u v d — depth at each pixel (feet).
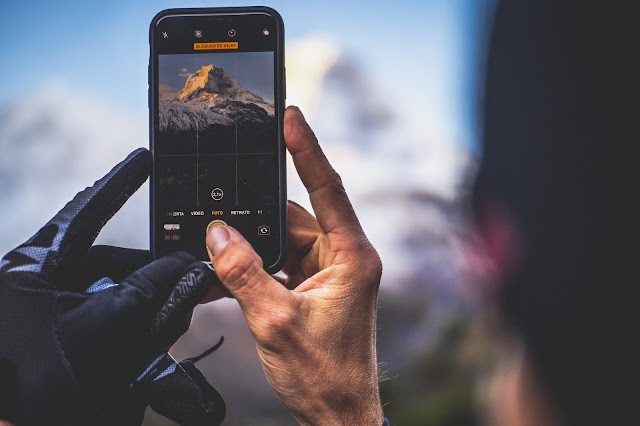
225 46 3.38
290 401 2.87
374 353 3.03
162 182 3.30
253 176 3.29
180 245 3.27
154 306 2.53
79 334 2.40
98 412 2.41
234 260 2.66
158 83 3.36
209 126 3.32
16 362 2.35
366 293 2.96
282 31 3.37
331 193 3.04
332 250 3.00
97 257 3.29
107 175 2.81
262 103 3.34
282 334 2.72
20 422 2.34
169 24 3.38
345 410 2.89
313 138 3.08
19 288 2.42
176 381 3.00
